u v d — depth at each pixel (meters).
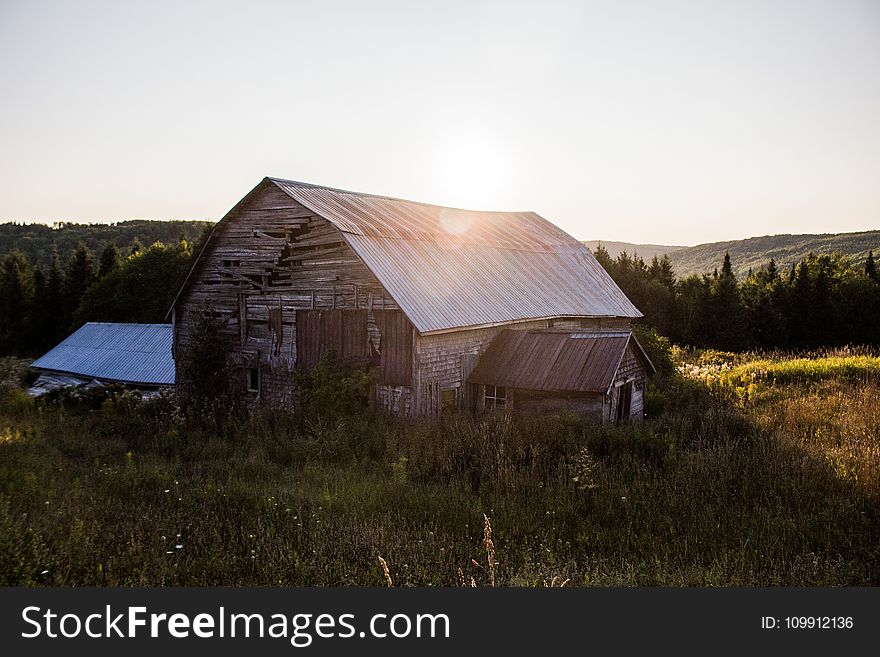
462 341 21.98
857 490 11.81
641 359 23.31
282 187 23.58
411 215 28.28
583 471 13.03
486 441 15.55
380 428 18.48
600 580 8.47
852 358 31.34
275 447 17.06
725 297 49.53
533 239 35.00
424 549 9.47
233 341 25.61
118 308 64.44
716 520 10.81
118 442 18.27
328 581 8.21
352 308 21.75
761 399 23.31
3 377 39.34
